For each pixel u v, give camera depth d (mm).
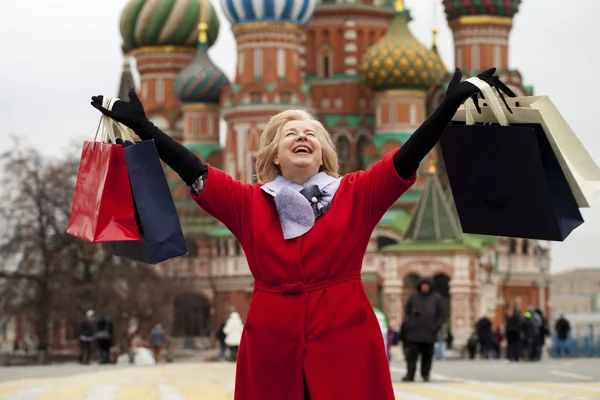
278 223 11609
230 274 146125
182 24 156125
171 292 124062
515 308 64500
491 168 11609
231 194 11789
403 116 145375
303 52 152750
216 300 146875
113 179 11703
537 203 11531
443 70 156375
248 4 143500
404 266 124188
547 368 50156
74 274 116875
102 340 77688
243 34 144750
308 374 11328
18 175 116312
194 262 147500
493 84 11562
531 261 152125
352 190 11539
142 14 156625
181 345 142500
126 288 118750
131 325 128375
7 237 116000
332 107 152500
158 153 11820
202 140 152125
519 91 152000
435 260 123688
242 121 143500
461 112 12180
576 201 11703
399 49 144375
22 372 50250
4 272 115062
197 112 152000
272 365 11508
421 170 147500
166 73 157000
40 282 115250
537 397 28109
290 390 11508
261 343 11500
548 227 11602
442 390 31391
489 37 152500
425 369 37875
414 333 37531
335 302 11383
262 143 12195
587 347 79188
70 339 142250
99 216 11633
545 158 11766
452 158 11719
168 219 11539
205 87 151125
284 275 11438
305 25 146125
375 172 11484
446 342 106438
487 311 136625
